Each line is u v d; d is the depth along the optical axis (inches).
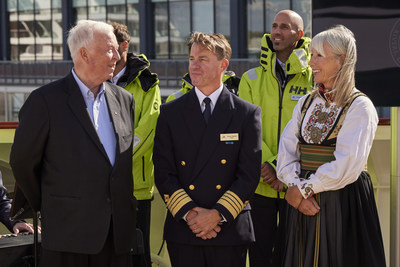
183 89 149.2
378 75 121.4
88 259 107.3
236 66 968.3
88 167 103.7
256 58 1020.5
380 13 120.4
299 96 144.5
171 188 116.8
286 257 117.6
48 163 105.2
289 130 121.3
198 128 118.3
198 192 117.3
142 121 134.4
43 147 104.9
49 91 105.5
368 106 111.7
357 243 113.2
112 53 106.9
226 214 113.8
